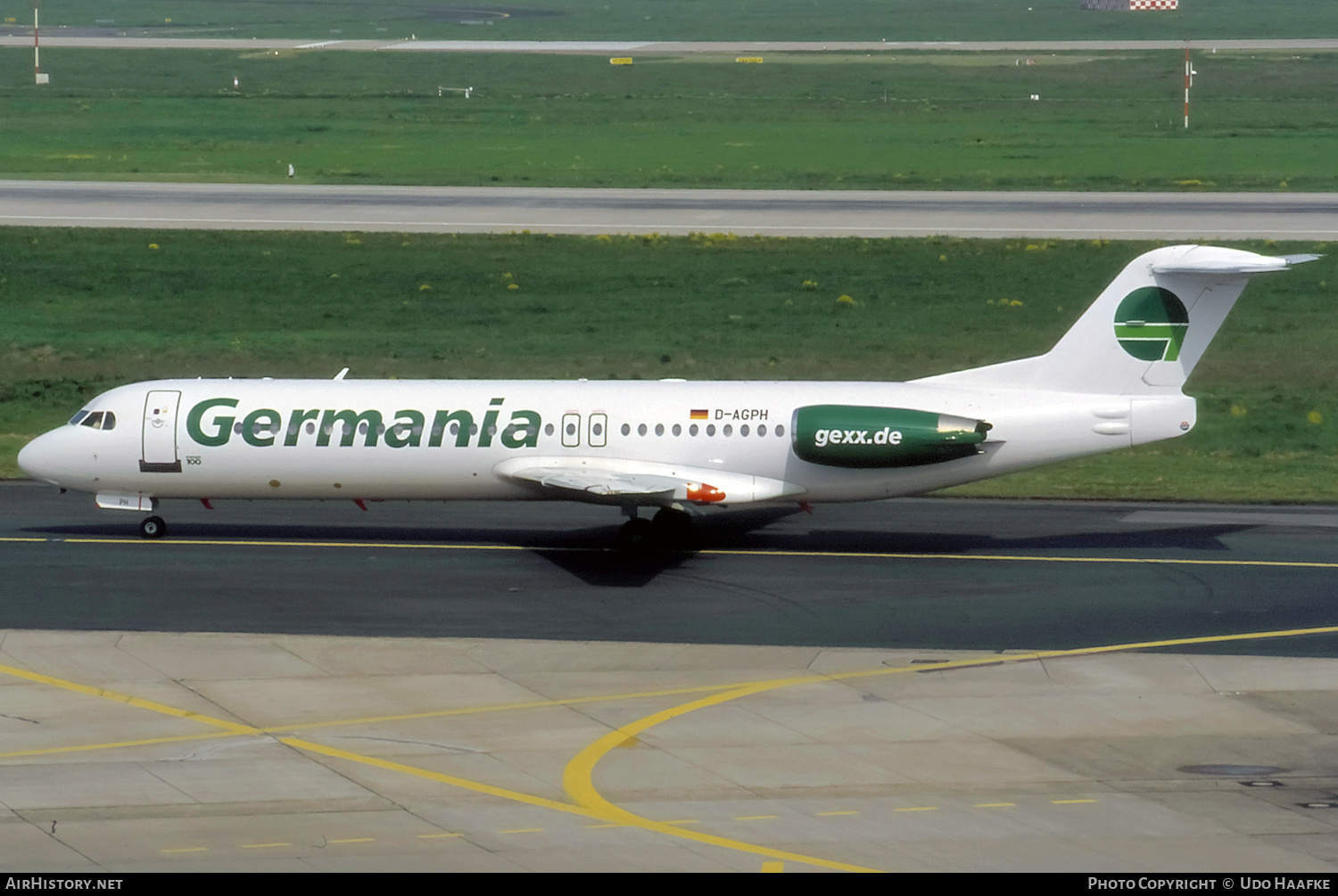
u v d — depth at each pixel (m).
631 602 127.12
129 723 96.25
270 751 91.69
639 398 146.62
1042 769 89.88
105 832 78.94
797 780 87.69
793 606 126.06
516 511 163.38
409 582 133.00
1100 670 109.06
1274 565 140.88
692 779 87.69
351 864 74.94
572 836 79.06
